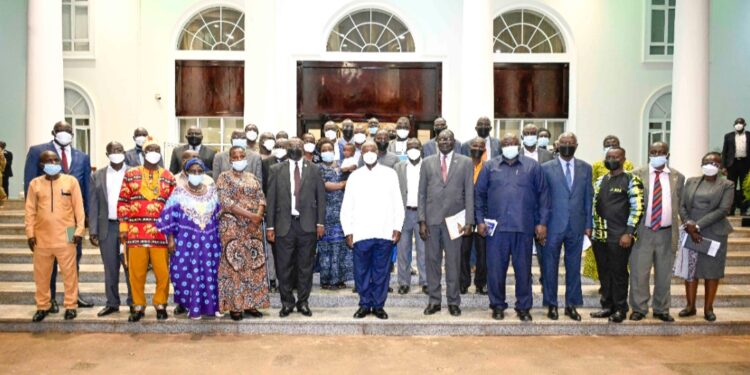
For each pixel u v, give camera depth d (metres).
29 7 9.34
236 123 13.25
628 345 6.02
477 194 6.51
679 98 9.82
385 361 5.50
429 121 12.96
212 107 13.06
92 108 12.79
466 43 10.08
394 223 6.54
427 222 6.59
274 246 6.63
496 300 6.46
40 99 9.31
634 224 6.21
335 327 6.34
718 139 13.20
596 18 13.08
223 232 6.34
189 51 13.02
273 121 11.06
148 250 6.34
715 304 7.35
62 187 6.34
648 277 6.50
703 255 6.49
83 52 12.75
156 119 12.99
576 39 13.02
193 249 6.24
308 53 12.73
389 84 12.91
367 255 6.48
